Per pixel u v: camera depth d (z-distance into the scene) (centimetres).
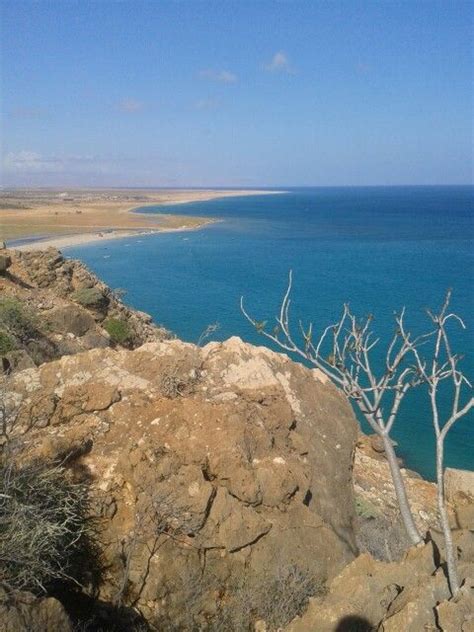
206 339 3884
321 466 978
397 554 991
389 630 566
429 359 2992
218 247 9425
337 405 1123
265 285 5972
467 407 621
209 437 858
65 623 623
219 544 797
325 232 11975
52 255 2569
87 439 893
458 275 6475
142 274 6744
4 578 654
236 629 738
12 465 729
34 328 1981
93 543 797
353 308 4759
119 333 2372
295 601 762
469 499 1477
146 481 826
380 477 1625
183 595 771
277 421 955
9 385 991
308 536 834
